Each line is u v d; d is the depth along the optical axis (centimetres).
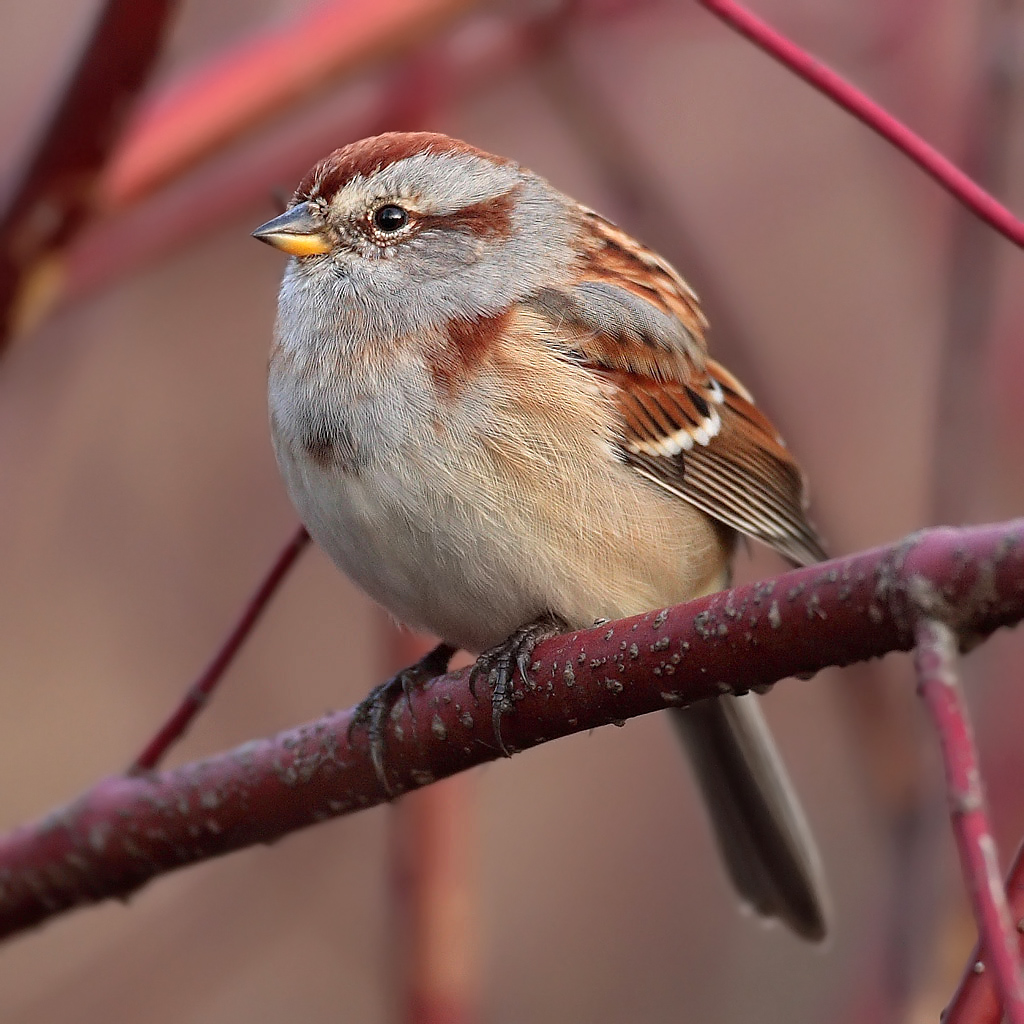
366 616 1275
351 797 728
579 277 905
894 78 1103
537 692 659
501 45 1048
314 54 877
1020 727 955
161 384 1281
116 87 733
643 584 852
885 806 873
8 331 784
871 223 1262
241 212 1050
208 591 1262
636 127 1191
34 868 784
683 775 1302
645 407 881
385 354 829
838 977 1070
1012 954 407
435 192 883
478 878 1011
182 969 1119
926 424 1062
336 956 1183
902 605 523
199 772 761
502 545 805
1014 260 1102
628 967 1208
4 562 1202
